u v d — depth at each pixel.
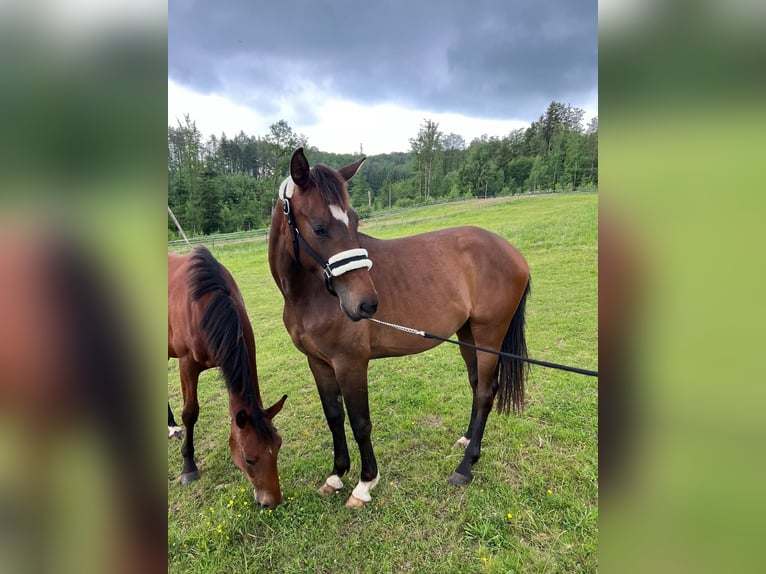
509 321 2.93
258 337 6.24
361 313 2.08
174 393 4.43
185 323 2.71
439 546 2.25
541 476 2.69
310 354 2.60
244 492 2.69
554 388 3.83
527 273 2.98
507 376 2.99
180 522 2.53
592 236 10.62
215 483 2.88
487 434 3.20
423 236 2.89
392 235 15.92
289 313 2.55
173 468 3.11
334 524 2.43
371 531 2.37
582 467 2.73
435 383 4.23
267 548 2.29
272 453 2.29
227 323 2.37
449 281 2.72
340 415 2.73
